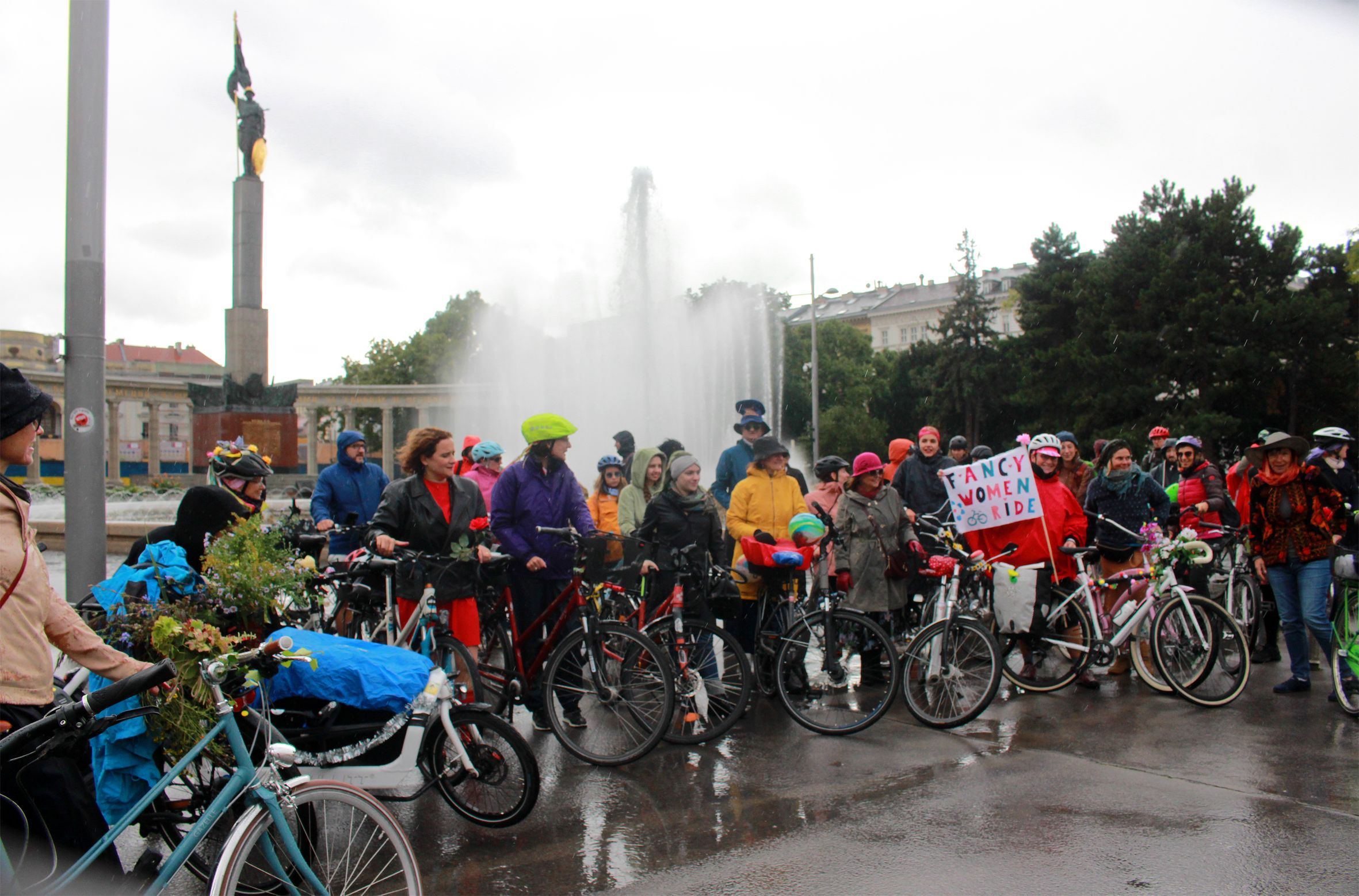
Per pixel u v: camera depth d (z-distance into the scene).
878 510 7.77
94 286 6.91
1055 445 7.97
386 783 4.35
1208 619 7.23
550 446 6.62
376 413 73.50
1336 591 6.90
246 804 3.23
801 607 7.31
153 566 4.08
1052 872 4.15
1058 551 7.75
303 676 4.25
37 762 3.18
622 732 5.96
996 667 6.48
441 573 5.87
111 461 58.34
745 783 5.45
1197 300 40.06
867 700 6.82
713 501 6.94
